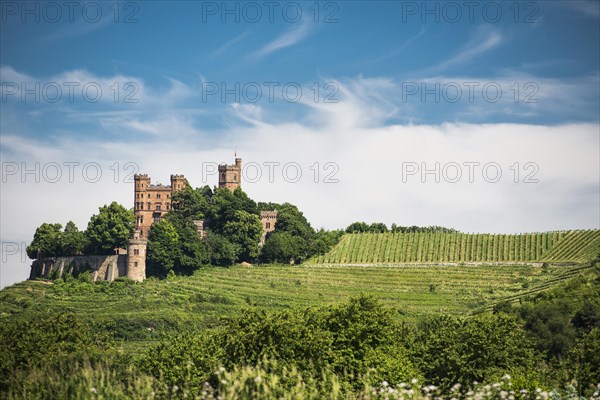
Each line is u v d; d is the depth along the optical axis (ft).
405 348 315.78
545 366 289.74
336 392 172.04
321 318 309.83
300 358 265.54
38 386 178.50
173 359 285.02
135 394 168.45
